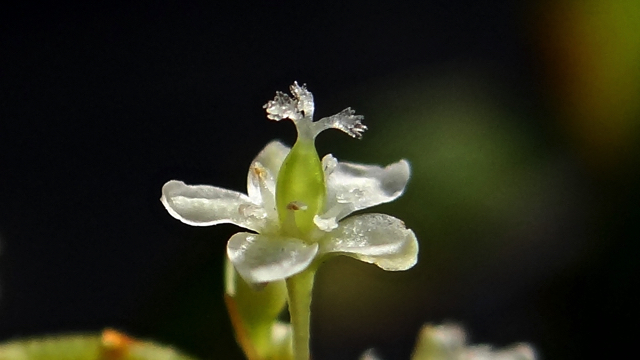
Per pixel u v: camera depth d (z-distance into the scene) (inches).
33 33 2.8
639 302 1.9
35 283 2.1
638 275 1.9
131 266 2.2
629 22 2.0
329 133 2.0
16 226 2.3
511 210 1.9
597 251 1.9
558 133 2.0
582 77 2.1
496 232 1.9
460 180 1.9
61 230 2.3
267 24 2.8
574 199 2.0
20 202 2.3
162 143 2.5
